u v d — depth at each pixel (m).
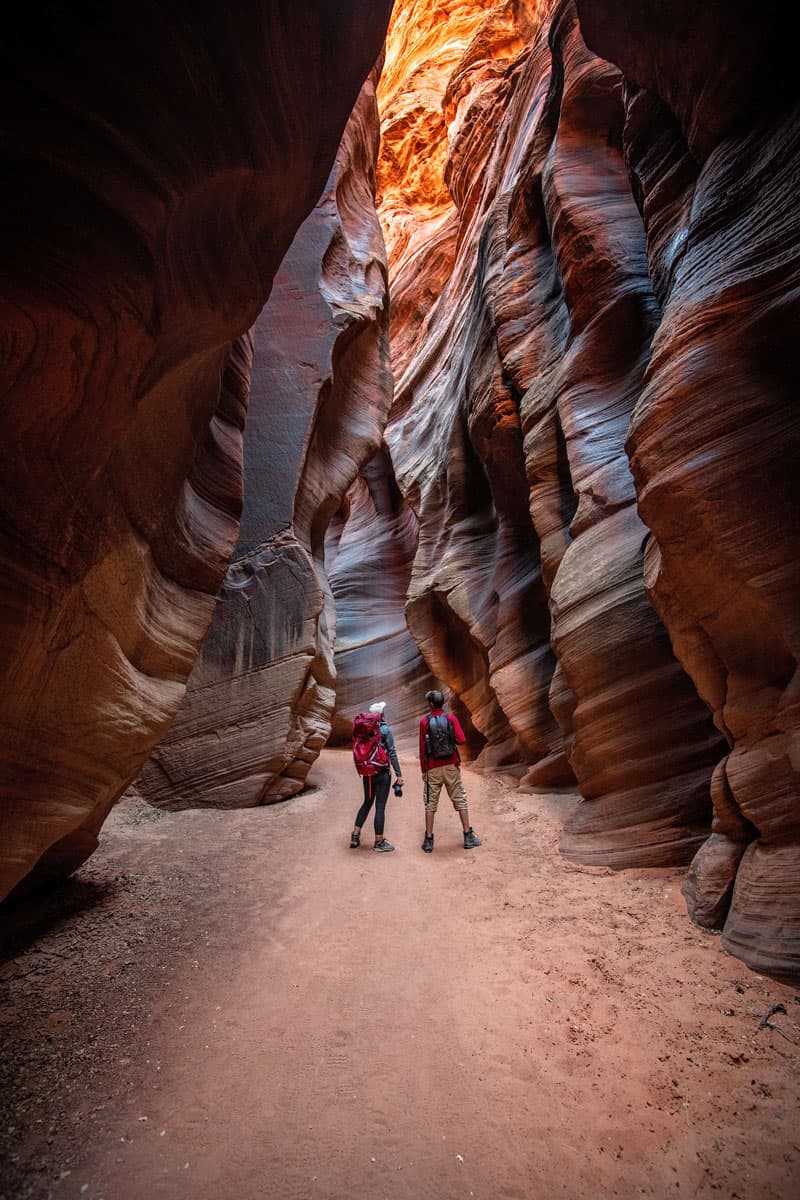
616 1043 2.74
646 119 5.89
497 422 10.59
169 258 2.28
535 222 10.86
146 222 2.01
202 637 4.72
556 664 9.44
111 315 2.00
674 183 5.59
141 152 1.90
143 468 3.39
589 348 7.54
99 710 3.30
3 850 2.69
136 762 4.15
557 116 9.99
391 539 24.84
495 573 11.85
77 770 3.23
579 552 6.77
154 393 3.02
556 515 8.49
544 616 10.11
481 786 10.06
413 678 20.48
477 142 18.98
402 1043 2.82
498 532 12.80
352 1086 2.52
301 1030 2.92
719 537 3.71
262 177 2.75
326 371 11.02
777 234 3.74
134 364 2.29
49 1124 2.24
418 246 26.78
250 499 10.13
